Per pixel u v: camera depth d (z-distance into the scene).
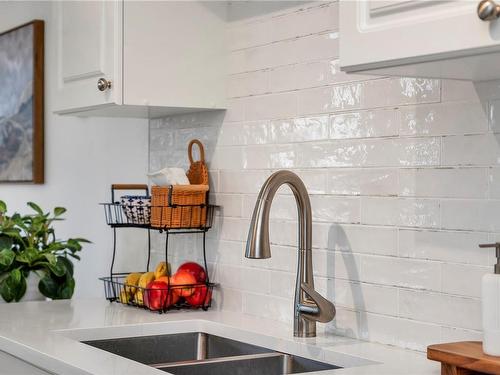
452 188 1.95
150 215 2.79
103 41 2.56
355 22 1.63
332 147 2.29
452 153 1.94
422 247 2.02
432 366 1.86
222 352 2.41
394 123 2.10
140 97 2.55
